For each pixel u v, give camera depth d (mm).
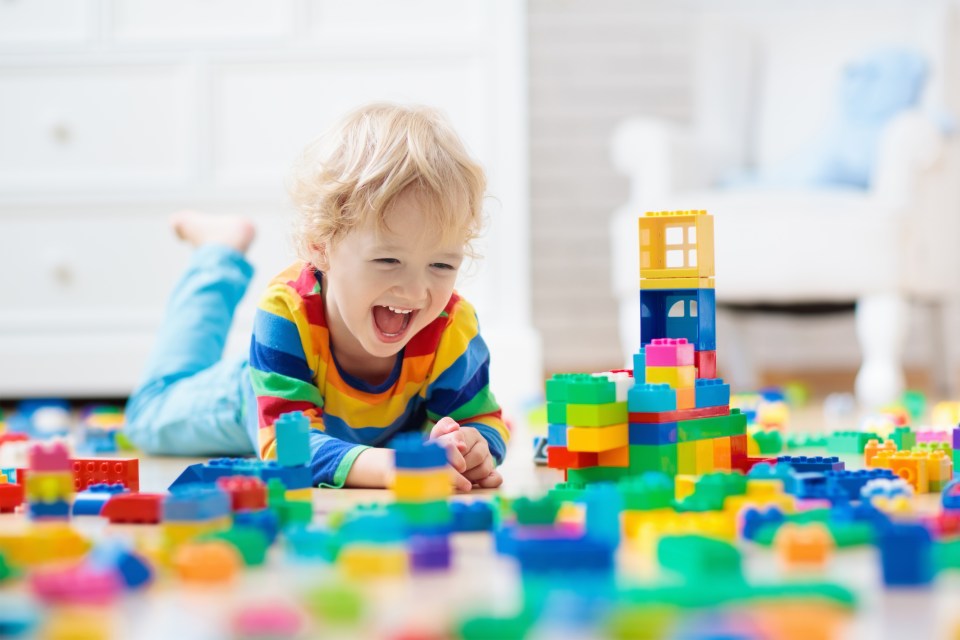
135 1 2719
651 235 1245
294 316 1363
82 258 2742
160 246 2732
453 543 881
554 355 4051
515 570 770
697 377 1234
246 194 2705
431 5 2686
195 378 1777
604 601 624
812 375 3934
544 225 4059
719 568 745
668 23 4055
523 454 1754
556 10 4055
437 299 1329
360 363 1396
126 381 2736
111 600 672
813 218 2881
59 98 2729
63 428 2299
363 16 2697
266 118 2713
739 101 3467
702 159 3311
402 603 683
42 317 2742
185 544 812
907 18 3391
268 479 1074
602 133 4066
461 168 1324
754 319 4059
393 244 1280
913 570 716
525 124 2684
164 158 2729
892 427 1759
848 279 2867
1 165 2736
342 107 2699
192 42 2707
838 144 3088
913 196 2865
